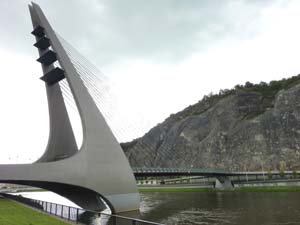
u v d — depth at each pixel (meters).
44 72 37.72
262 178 94.31
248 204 43.09
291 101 115.56
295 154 105.44
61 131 37.31
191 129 143.25
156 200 54.72
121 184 32.97
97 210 35.91
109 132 34.03
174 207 41.66
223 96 154.00
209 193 71.44
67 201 50.25
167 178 111.25
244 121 125.31
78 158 30.38
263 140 115.25
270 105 129.25
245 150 117.50
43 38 35.38
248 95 135.88
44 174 28.00
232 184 87.94
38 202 22.00
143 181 111.25
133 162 131.75
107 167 32.31
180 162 136.62
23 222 14.64
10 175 26.33
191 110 163.88
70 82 32.94
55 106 37.88
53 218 16.50
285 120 113.62
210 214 33.97
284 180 80.56
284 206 38.66
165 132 160.25
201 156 129.88
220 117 136.12
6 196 33.19
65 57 33.97
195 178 105.25
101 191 31.02
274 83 143.38
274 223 27.50
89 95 33.91
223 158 122.06
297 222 27.39
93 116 33.12
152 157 144.12
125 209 32.44
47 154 35.53
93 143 31.98
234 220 29.62
